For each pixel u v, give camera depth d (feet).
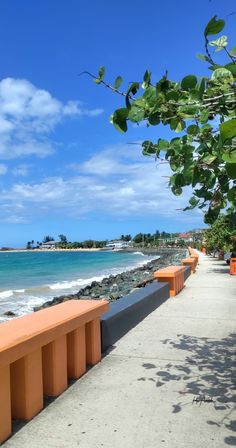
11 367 13.84
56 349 15.81
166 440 12.61
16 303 68.28
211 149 11.20
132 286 84.84
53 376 15.79
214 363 19.74
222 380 17.47
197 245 258.16
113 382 17.30
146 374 18.25
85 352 18.90
